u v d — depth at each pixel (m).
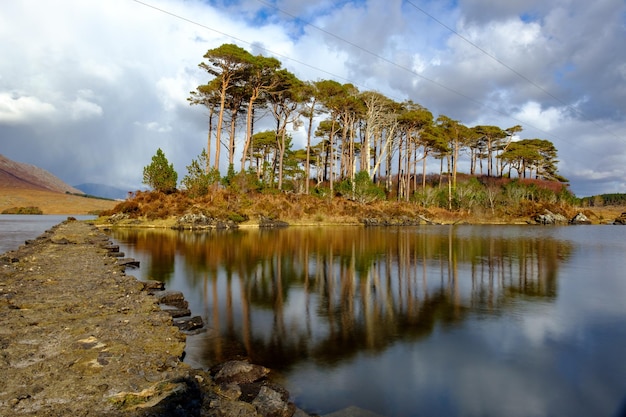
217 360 6.29
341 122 63.38
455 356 6.62
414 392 5.31
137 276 13.34
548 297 10.98
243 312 9.18
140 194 41.09
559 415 4.81
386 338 7.48
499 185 73.56
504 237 31.58
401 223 48.84
